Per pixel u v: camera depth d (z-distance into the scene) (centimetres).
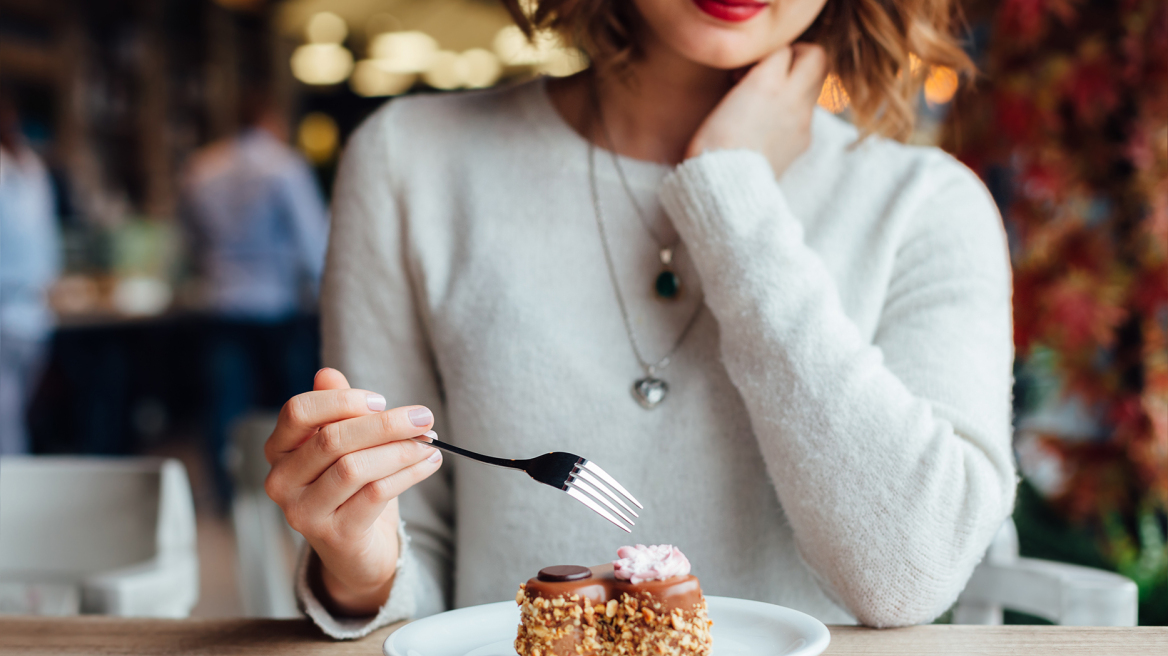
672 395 84
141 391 477
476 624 70
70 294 420
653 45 86
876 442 74
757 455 84
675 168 84
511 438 84
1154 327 163
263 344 371
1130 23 155
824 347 75
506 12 95
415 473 67
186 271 497
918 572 73
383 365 91
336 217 92
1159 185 158
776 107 85
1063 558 157
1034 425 185
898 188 87
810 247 86
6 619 79
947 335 81
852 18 88
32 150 473
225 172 356
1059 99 159
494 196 89
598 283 87
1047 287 164
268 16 677
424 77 782
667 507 84
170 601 103
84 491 111
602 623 65
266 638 74
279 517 144
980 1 167
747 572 84
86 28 521
